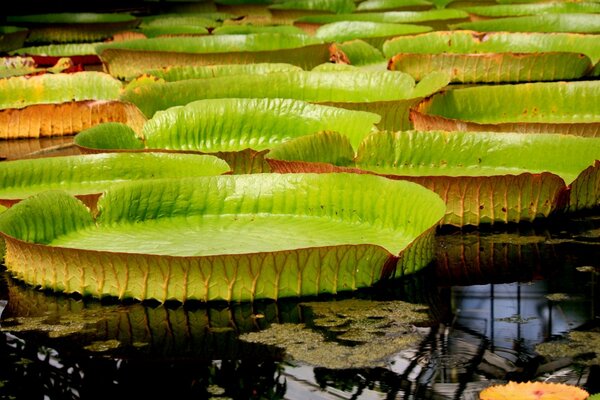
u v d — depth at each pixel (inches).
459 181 130.3
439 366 90.4
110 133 166.2
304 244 116.2
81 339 99.7
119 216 126.3
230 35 280.5
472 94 189.3
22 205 119.0
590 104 188.7
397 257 109.3
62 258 108.9
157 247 116.1
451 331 98.7
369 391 85.7
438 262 120.2
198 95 196.4
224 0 446.3
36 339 100.0
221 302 106.0
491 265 119.2
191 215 129.0
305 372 90.1
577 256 121.6
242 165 153.9
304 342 96.7
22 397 87.4
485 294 109.5
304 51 247.1
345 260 106.9
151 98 193.8
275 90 199.2
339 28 303.0
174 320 103.0
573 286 111.7
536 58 229.6
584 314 102.6
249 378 89.6
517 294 109.5
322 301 106.9
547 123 158.6
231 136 171.9
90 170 147.0
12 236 115.5
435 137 152.1
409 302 106.7
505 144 150.4
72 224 123.3
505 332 97.7
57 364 94.1
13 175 145.0
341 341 96.7
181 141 171.5
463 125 161.6
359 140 163.0
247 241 117.9
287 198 128.1
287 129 171.0
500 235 130.1
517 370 88.7
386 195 122.0
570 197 135.0
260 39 280.4
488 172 149.3
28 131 205.6
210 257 103.7
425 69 237.1
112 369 93.1
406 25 299.6
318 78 199.8
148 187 127.7
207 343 97.4
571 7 349.1
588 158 144.6
